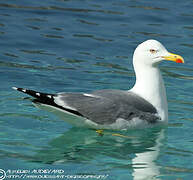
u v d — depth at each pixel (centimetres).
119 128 1277
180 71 1750
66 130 1265
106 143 1195
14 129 1234
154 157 1103
